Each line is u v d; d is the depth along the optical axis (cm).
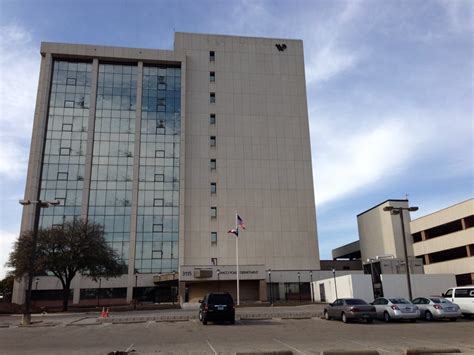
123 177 6669
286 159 7262
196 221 6694
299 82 7725
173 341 1733
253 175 7081
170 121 7088
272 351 1298
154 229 6494
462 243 5906
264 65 7712
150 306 4975
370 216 7769
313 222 7012
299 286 6212
